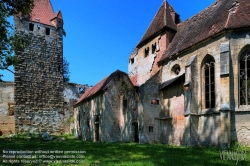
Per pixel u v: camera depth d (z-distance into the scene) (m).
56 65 42.47
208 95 20.91
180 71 24.08
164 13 30.14
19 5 18.75
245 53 19.06
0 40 18.28
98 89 30.56
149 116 24.56
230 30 19.19
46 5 45.12
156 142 24.44
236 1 21.08
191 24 26.91
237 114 18.41
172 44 27.53
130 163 10.41
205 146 19.92
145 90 25.02
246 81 18.80
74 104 40.88
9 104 39.34
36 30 41.12
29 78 39.50
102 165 10.23
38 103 39.88
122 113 28.12
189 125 20.69
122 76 29.45
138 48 33.56
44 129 39.84
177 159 11.53
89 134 31.81
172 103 24.08
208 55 21.00
